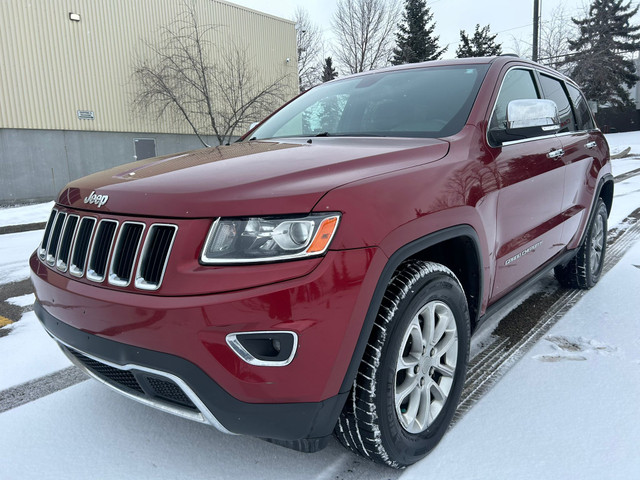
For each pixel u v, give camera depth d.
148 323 1.50
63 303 1.76
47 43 16.47
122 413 2.28
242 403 1.47
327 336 1.47
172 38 19.58
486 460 1.87
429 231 1.76
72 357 2.00
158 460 1.92
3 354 3.02
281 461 1.91
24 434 2.11
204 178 1.70
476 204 2.05
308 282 1.44
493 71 2.65
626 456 1.86
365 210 1.57
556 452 1.90
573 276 3.82
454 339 2.01
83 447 2.02
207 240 1.50
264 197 1.52
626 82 45.09
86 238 1.80
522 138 2.41
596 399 2.27
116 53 18.12
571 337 3.00
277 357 1.46
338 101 2.96
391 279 1.72
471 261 2.13
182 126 20.53
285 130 3.00
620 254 5.05
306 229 1.48
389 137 2.35
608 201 4.25
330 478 1.81
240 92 21.23
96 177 2.09
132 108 18.78
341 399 1.57
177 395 1.62
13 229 9.84
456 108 2.44
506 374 2.54
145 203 1.64
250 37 22.61
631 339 2.94
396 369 1.70
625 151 22.41
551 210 2.99
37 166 16.61
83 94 17.44
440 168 1.95
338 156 1.90
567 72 28.80
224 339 1.43
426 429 1.91
